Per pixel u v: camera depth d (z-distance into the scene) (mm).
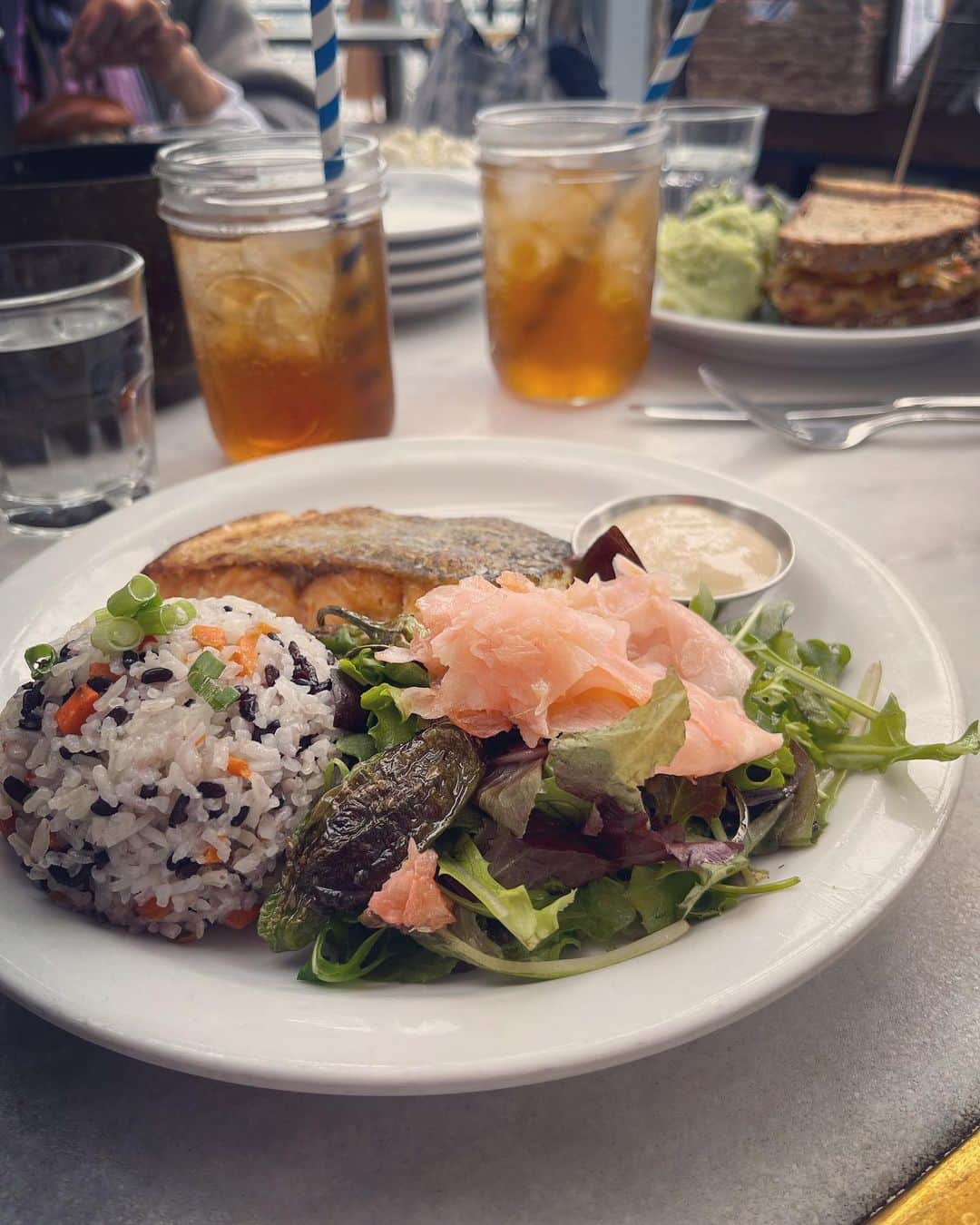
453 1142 179
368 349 387
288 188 347
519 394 454
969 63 813
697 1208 168
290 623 249
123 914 208
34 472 355
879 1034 193
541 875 203
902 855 198
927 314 456
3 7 671
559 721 213
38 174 431
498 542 303
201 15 806
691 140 583
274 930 200
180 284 411
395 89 1075
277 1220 168
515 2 1010
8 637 280
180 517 343
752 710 236
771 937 181
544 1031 165
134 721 210
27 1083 190
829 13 818
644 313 427
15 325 344
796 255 458
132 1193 172
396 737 224
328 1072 159
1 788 215
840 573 296
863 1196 168
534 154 387
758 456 407
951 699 242
